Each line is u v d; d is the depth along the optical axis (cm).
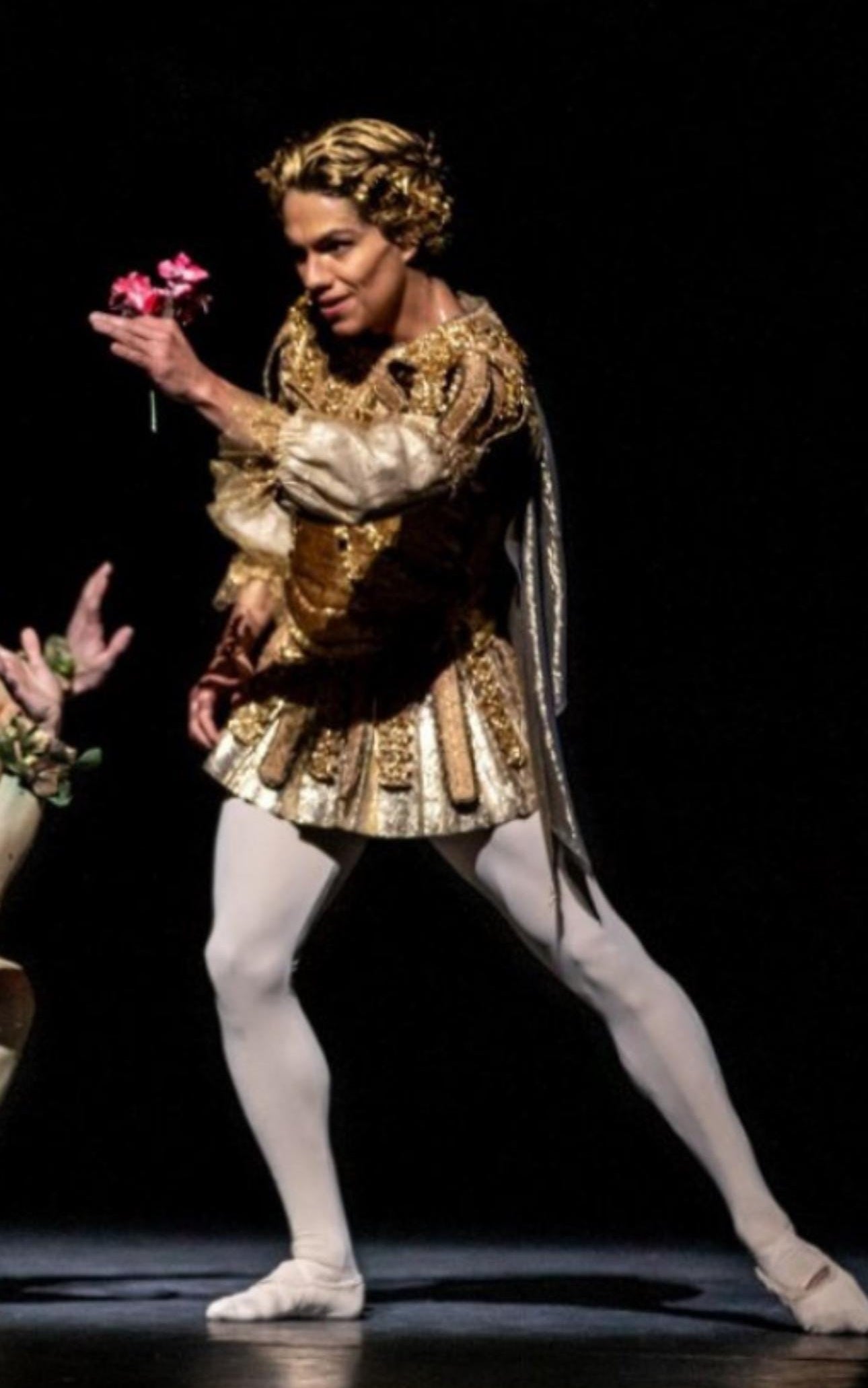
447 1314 1008
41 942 1786
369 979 1761
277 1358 862
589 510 1599
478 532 1005
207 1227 1424
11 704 991
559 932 993
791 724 1642
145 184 1562
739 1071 1686
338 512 927
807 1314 960
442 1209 1523
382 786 995
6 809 959
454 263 1529
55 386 1625
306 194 996
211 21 1513
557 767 988
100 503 1653
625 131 1501
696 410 1568
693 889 1684
